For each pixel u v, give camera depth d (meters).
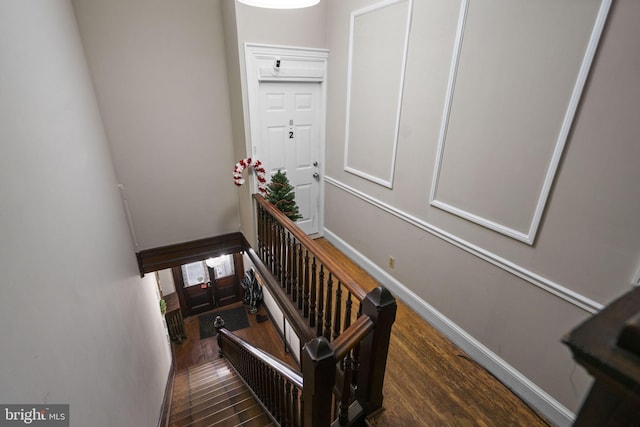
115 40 2.80
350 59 2.98
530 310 1.84
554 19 1.48
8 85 1.18
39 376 1.07
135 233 3.44
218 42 3.24
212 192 3.72
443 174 2.24
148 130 3.18
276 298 2.90
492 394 1.97
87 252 1.78
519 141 1.73
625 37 1.27
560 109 1.53
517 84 1.68
